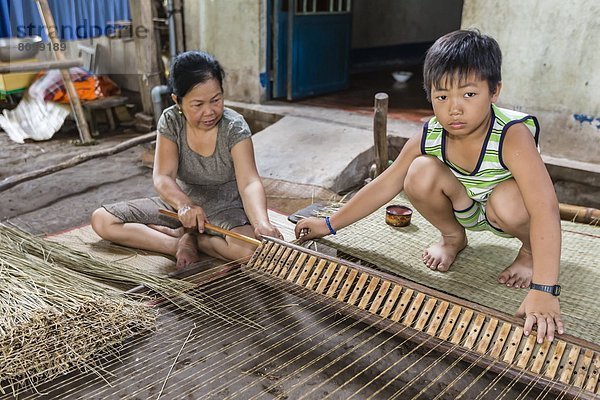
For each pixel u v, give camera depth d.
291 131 4.86
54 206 3.87
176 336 1.99
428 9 9.34
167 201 2.57
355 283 2.22
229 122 2.68
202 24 5.80
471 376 1.83
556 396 1.71
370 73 8.26
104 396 1.70
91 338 1.84
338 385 1.77
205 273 2.43
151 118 5.98
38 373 1.72
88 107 5.77
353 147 4.41
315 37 6.00
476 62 1.69
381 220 2.85
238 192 2.84
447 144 2.09
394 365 1.87
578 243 2.59
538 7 3.91
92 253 2.78
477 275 2.30
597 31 3.71
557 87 3.98
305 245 2.66
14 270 2.02
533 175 1.86
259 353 1.91
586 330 1.90
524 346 1.75
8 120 5.98
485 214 2.26
